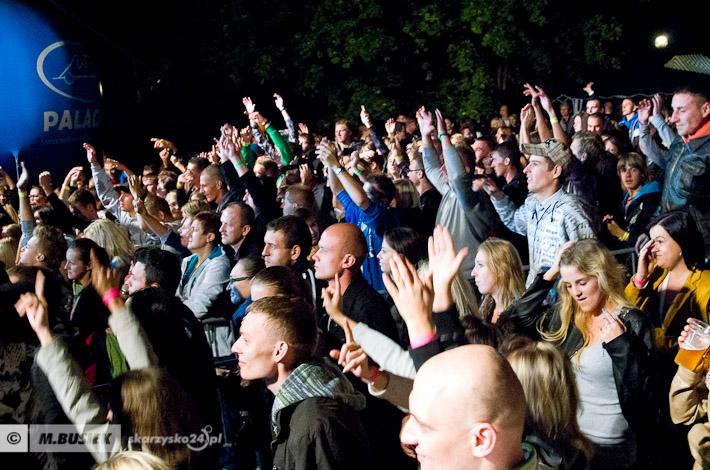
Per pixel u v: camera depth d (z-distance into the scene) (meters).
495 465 2.88
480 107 19.56
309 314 4.26
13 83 11.06
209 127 20.41
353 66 19.91
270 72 19.36
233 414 5.54
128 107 19.89
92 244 6.34
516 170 9.64
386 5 19.73
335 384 4.14
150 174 12.64
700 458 4.45
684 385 4.75
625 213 9.07
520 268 6.12
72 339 4.76
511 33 19.05
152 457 3.36
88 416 4.14
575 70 19.91
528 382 4.05
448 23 19.31
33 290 4.57
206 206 8.47
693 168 7.33
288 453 4.01
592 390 4.98
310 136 14.51
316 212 8.59
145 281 5.73
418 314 3.52
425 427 2.90
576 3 19.67
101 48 18.94
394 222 7.84
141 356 4.59
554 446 4.02
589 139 9.20
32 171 11.46
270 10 19.72
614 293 5.06
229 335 6.95
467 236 7.71
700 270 5.99
